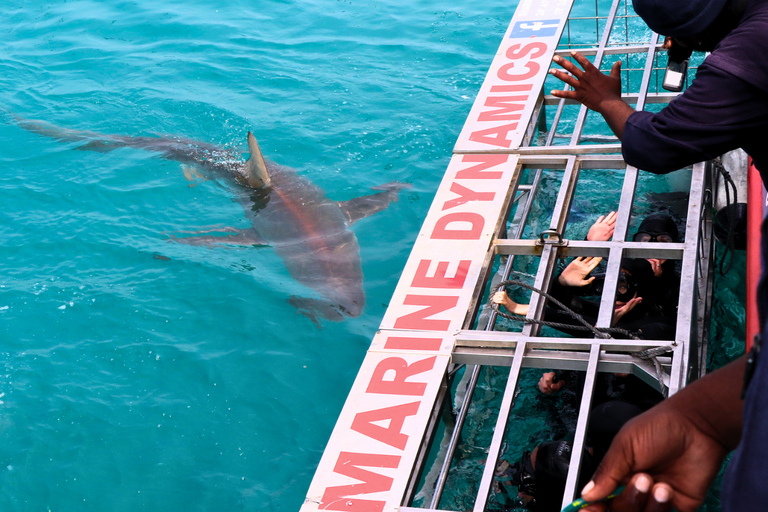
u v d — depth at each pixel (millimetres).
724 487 665
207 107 9625
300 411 5340
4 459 4961
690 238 4234
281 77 10266
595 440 4277
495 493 4527
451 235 4594
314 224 7352
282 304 6367
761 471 631
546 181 7879
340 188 7922
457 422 4508
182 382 5594
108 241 7234
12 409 5336
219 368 5711
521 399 5312
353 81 10016
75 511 4621
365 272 6727
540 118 7555
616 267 4180
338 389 5516
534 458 4383
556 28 6574
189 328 6133
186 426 5215
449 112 9141
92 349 5910
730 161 7043
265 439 5109
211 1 13016
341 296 6434
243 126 9148
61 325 6160
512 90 5879
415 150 8508
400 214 7477
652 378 3561
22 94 10234
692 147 2496
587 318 5395
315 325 6133
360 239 7164
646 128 2615
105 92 10180
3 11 13109
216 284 6613
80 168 8477
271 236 7289
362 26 11648
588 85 3002
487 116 5609
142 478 4824
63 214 7676
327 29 11680
